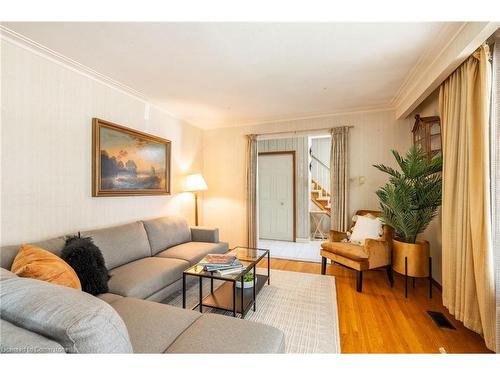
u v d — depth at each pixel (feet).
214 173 15.08
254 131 14.28
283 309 7.48
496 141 5.22
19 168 6.21
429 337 6.09
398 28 5.78
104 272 5.96
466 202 6.17
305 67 7.74
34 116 6.52
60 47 6.49
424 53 6.89
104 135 8.48
